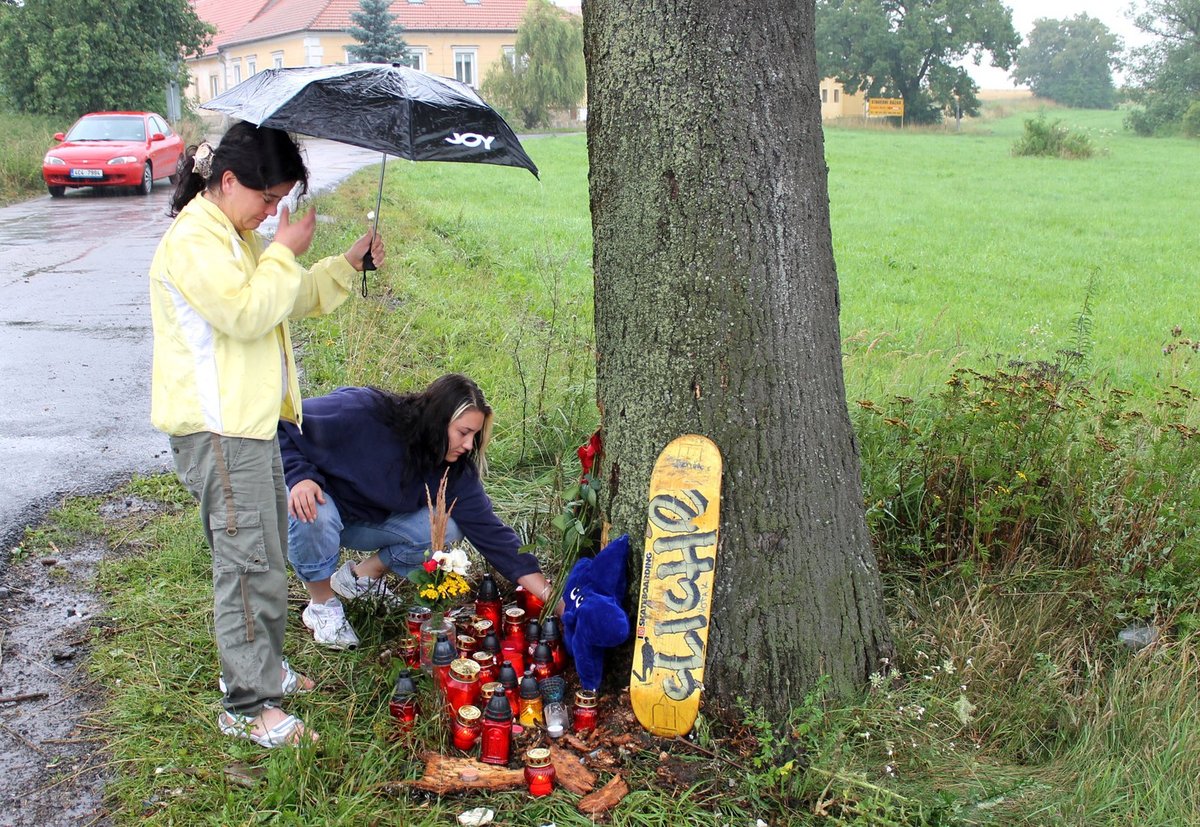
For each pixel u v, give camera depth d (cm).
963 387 481
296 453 364
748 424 319
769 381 319
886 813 289
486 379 664
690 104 307
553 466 543
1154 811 307
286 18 5453
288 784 293
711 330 317
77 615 394
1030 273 1328
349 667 363
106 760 312
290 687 343
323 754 312
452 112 310
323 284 340
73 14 2839
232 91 321
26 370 723
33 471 532
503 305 889
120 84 2880
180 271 279
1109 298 1157
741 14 303
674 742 322
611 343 342
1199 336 927
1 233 1384
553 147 3578
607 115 324
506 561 389
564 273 1077
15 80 2847
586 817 295
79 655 368
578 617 332
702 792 305
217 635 310
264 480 301
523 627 371
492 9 5600
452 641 348
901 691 341
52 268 1120
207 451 294
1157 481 425
